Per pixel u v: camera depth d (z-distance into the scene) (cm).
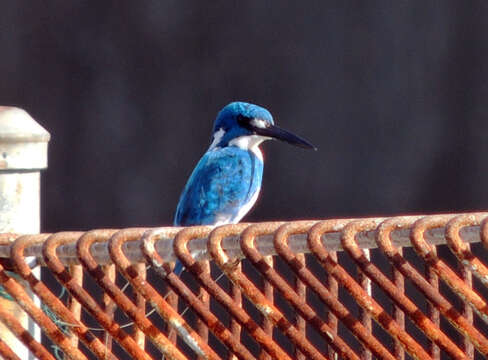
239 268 405
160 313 407
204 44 1580
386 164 1535
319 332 397
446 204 1516
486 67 1509
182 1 1580
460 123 1518
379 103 1539
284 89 1564
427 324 392
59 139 1588
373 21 1543
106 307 430
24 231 500
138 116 1588
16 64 1588
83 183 1587
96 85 1591
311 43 1557
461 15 1519
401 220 400
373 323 1240
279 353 400
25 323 479
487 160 1501
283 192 1555
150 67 1588
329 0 1552
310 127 1555
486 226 389
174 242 407
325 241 409
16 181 498
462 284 393
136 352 411
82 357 418
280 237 400
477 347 391
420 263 1370
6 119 497
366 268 397
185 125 1580
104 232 411
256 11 1569
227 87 1572
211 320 403
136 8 1588
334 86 1551
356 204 1542
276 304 1236
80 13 1591
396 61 1536
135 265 426
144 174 1583
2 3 1584
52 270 412
